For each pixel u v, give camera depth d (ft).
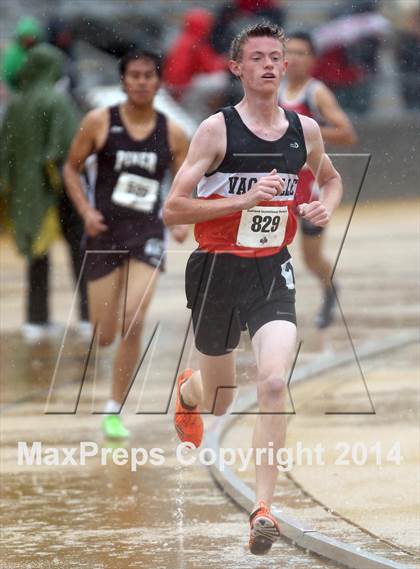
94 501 51.72
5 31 159.53
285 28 161.17
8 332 97.96
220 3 167.43
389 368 78.54
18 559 44.01
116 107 68.44
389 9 177.88
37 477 55.88
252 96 43.47
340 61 170.30
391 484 52.75
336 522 47.34
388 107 177.06
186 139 68.90
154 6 168.25
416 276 115.44
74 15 160.04
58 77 98.27
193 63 150.51
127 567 42.88
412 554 42.75
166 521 48.62
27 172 97.19
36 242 96.84
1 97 146.41
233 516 49.21
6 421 67.62
